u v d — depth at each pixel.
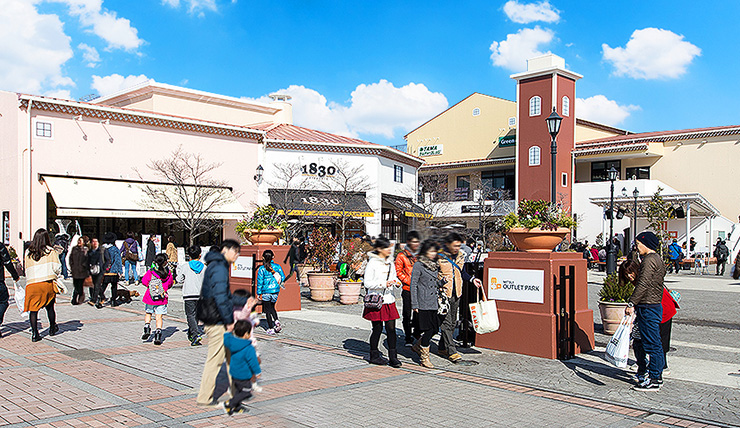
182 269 9.88
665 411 6.39
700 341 10.78
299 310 14.50
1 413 5.90
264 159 32.06
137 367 8.10
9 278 22.06
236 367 5.96
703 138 39.75
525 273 9.25
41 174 23.58
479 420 5.99
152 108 34.97
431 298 8.34
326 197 33.59
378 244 8.51
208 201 27.55
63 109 24.17
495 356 9.07
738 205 38.34
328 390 7.04
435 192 46.34
